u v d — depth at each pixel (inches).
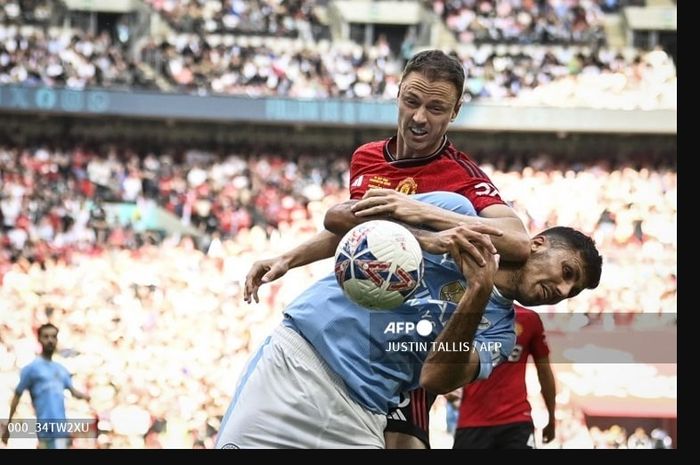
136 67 2148.1
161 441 1272.1
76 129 2145.7
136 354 1448.1
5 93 1989.4
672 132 2197.3
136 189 1993.1
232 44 2188.7
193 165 2073.1
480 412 605.6
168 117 2031.3
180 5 2193.7
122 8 2178.9
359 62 2206.0
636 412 826.2
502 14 2282.2
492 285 381.1
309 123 2054.6
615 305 1754.4
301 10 2241.6
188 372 1425.9
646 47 2262.6
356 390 403.9
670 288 1818.4
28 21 2129.7
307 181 2103.8
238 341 1507.1
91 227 1884.8
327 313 412.5
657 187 2134.6
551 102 2226.9
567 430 836.0
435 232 392.5
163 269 1729.8
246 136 2185.0
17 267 1728.6
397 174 440.5
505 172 2213.3
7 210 1870.1
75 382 1337.4
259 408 413.1
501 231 393.7
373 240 379.9
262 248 1936.5
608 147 2234.3
